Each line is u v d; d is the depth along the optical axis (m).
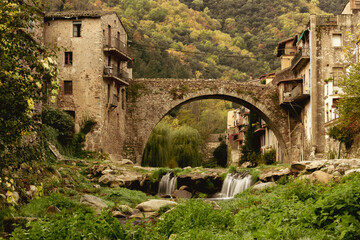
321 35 43.38
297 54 46.47
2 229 14.43
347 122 30.69
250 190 26.59
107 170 33.00
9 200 12.51
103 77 43.72
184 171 36.72
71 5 89.75
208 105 118.25
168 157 53.41
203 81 50.72
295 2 132.00
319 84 43.06
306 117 46.53
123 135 49.09
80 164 34.41
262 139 65.69
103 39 44.22
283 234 10.32
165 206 20.92
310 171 27.47
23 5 11.70
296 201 15.11
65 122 37.41
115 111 46.66
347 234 9.62
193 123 92.50
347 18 43.38
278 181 26.98
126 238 11.83
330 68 43.06
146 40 92.88
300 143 48.44
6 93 11.31
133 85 50.28
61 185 24.78
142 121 49.97
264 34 122.88
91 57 43.34
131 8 116.75
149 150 52.31
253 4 134.62
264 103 51.09
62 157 34.91
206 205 14.73
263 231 10.79
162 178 35.72
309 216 11.30
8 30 11.56
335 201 11.25
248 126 67.75
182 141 60.28
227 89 50.84
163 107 50.22
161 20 120.94
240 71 115.44
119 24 48.84
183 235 11.90
